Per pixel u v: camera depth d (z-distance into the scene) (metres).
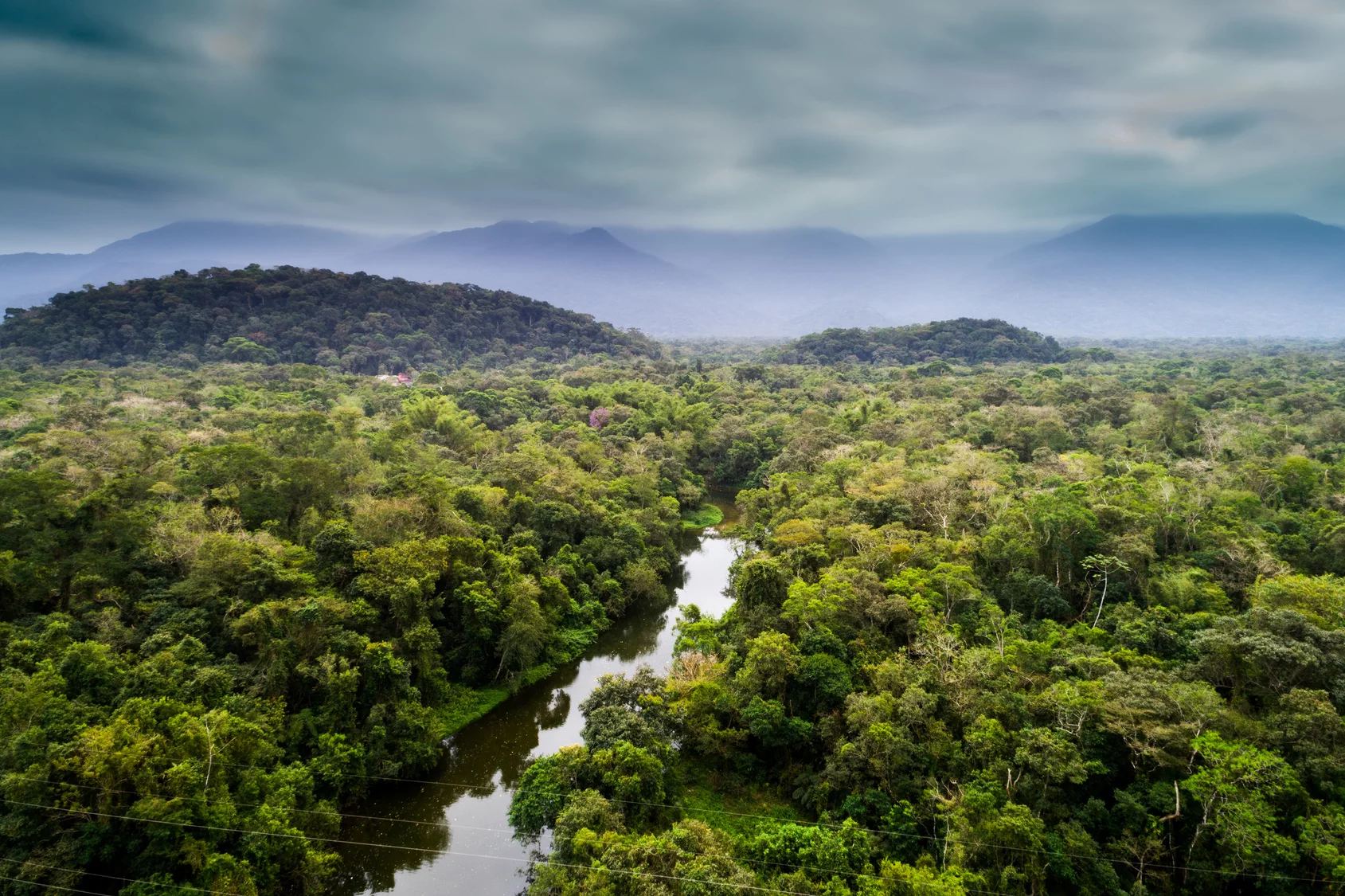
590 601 64.38
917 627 43.38
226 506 55.34
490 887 36.19
